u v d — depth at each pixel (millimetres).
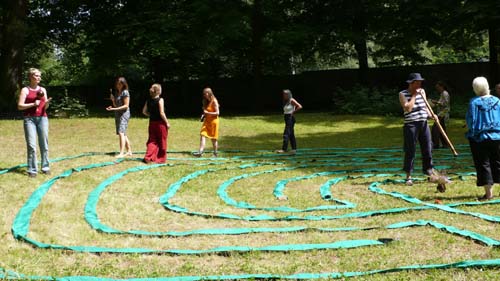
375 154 13281
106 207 7176
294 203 7555
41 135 9055
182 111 30156
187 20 23609
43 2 25625
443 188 7930
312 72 30203
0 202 7207
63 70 42438
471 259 4875
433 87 28219
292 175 9992
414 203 7281
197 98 30516
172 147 13992
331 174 10031
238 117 23562
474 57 41125
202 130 12336
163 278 4414
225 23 23844
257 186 8898
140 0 25109
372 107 24312
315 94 30359
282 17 27031
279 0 26391
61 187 8344
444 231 5797
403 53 27594
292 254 5121
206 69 31594
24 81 32438
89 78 34562
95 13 25703
